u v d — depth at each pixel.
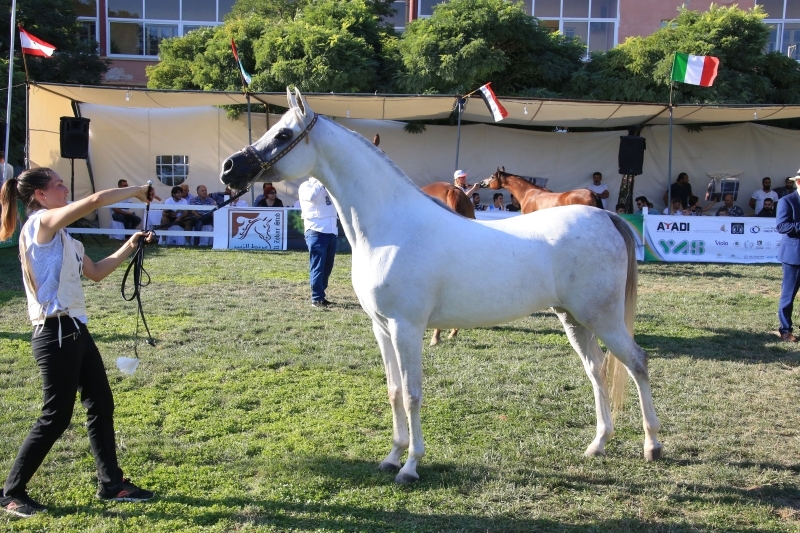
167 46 17.14
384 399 5.07
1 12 15.60
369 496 3.56
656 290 10.00
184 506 3.42
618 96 15.47
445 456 4.07
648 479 3.81
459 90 14.83
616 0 20.69
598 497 3.60
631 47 15.39
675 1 20.64
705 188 17.02
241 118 16.30
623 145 13.73
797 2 20.88
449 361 6.11
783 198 7.06
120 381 5.29
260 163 3.62
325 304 8.43
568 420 4.72
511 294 3.72
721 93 15.00
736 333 7.31
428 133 16.80
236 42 15.78
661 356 6.41
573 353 6.41
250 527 3.23
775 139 16.66
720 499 3.59
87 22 20.97
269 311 8.02
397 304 3.63
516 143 16.92
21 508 3.30
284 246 13.52
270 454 4.05
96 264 3.43
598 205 11.05
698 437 4.44
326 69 14.45
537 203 11.66
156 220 14.89
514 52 15.80
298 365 5.88
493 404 5.01
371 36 16.09
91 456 3.97
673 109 13.90
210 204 14.66
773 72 15.77
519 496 3.60
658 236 13.18
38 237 3.16
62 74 16.86
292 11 19.03
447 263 3.65
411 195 3.80
